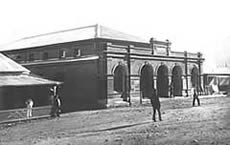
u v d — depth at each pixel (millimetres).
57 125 22875
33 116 27500
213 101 35688
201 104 32281
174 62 43344
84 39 39188
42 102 31625
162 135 13539
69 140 14984
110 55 35094
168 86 42125
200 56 47969
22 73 32344
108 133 16266
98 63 36031
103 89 35188
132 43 41438
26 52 47312
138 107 33625
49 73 42219
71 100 38844
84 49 39500
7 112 25562
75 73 38750
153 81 39812
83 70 37781
